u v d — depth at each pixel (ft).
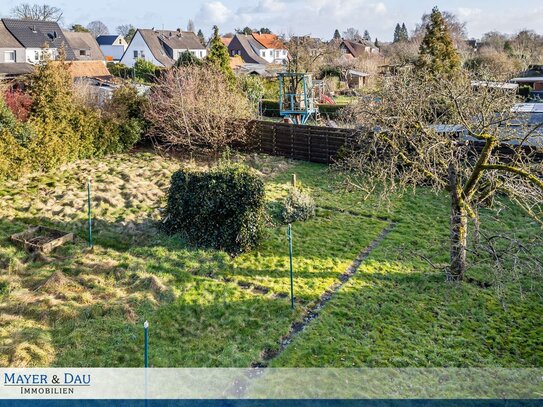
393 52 200.85
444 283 35.55
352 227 46.65
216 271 37.78
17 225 45.06
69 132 64.39
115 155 71.05
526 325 30.94
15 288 34.24
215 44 89.97
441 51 87.15
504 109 38.17
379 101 51.80
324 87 135.85
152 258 39.42
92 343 28.22
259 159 71.77
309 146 70.38
